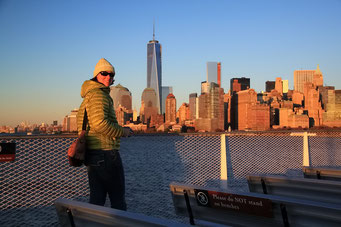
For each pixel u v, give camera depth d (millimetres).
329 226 2488
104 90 3555
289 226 2732
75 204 2539
